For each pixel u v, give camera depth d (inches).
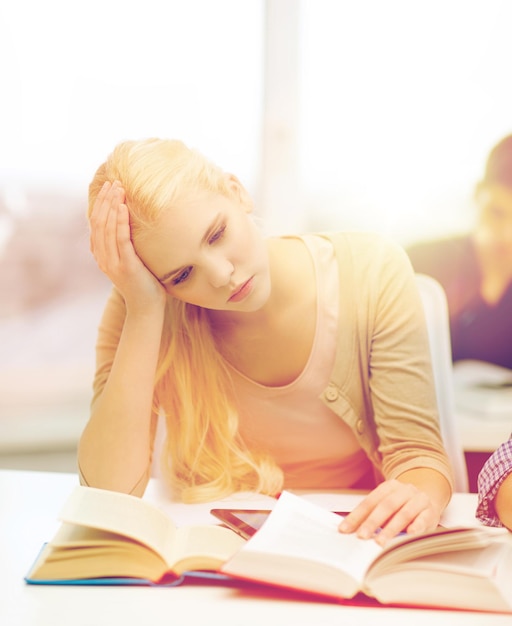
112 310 59.8
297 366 57.2
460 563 33.8
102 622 31.1
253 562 33.5
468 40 106.8
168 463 58.1
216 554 35.8
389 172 109.4
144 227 48.3
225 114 118.2
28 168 140.0
